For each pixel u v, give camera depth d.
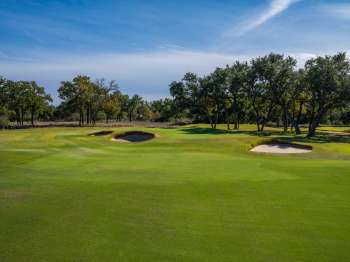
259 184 12.70
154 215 8.95
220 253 6.61
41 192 11.41
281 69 53.06
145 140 36.38
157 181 13.21
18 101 80.81
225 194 11.19
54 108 114.75
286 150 29.28
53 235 7.51
